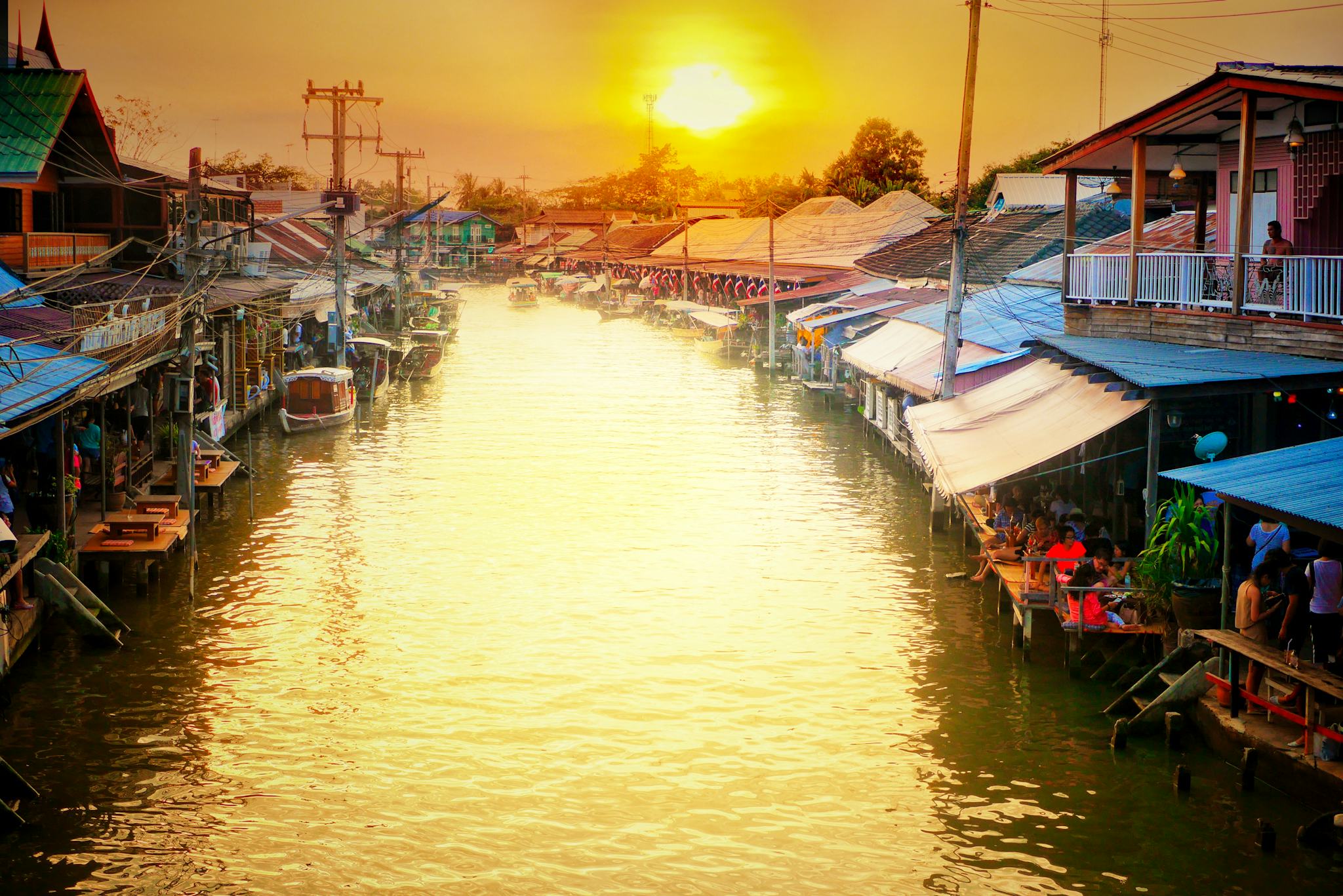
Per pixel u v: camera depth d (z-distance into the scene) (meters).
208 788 15.20
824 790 15.25
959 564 25.97
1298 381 18.59
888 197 83.38
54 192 36.72
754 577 24.94
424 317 77.44
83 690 18.33
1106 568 19.00
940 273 50.72
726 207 154.25
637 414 47.97
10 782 14.59
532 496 32.66
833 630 21.50
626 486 34.03
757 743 16.69
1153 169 28.50
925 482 32.53
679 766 15.97
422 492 33.03
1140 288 24.77
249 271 48.47
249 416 41.16
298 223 86.75
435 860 13.54
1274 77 20.59
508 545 27.33
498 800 14.98
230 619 21.78
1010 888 12.87
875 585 24.39
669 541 27.86
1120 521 22.55
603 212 179.50
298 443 40.56
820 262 77.31
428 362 58.16
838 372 51.38
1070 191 28.30
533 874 13.27
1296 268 20.08
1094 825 14.14
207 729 16.98
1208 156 27.42
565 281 127.56
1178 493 18.58
